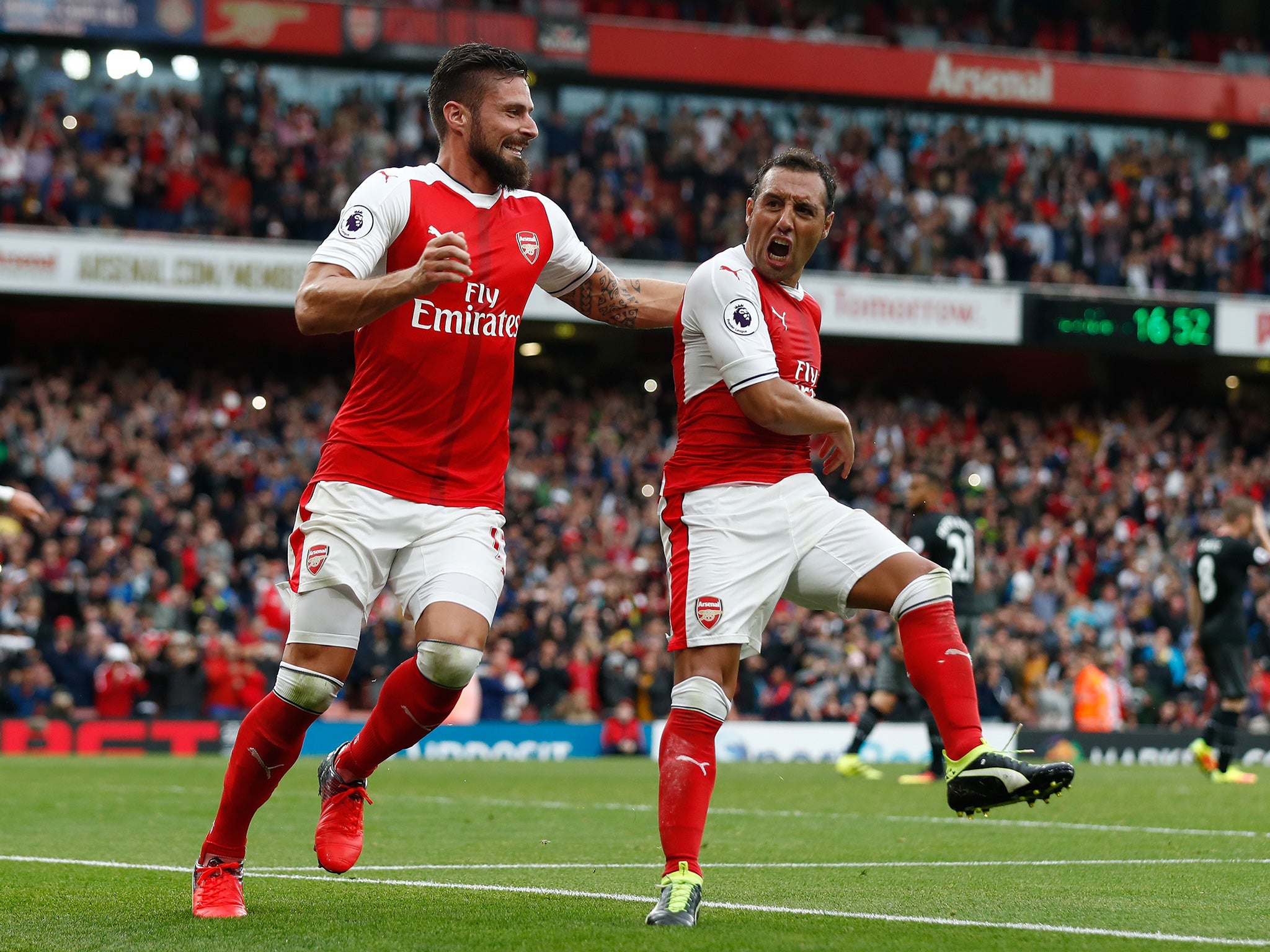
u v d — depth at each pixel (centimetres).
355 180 3719
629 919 645
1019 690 2912
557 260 746
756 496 686
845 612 698
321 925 626
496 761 2566
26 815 1287
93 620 2625
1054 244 4116
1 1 3409
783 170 691
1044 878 844
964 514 3650
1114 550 3628
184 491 3183
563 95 4072
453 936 591
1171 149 4409
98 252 3216
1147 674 3031
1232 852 1003
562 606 2992
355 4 3653
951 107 4178
